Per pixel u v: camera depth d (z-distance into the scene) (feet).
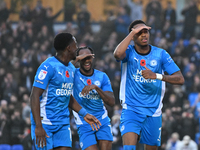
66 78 56.29
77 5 215.31
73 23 213.46
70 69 57.67
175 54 180.96
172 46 189.16
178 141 127.13
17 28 201.05
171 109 143.54
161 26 194.70
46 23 204.03
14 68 178.19
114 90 154.51
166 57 62.03
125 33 193.77
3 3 215.10
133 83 62.28
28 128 138.00
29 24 204.13
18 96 166.30
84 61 67.21
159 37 189.06
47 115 55.62
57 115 56.08
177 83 60.08
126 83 63.10
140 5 205.77
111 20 192.85
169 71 61.82
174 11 199.31
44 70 54.54
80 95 67.92
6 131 137.69
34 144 55.36
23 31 199.62
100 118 68.18
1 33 199.41
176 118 137.18
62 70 55.98
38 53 184.55
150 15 196.85
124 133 60.85
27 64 181.06
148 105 62.03
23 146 132.77
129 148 59.47
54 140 56.24
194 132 133.69
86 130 68.33
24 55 184.14
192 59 176.96
